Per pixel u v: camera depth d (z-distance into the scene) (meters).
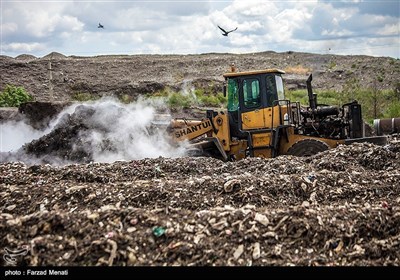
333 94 31.69
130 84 36.56
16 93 29.36
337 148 11.04
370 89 33.94
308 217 7.05
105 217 6.96
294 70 46.19
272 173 9.63
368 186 8.75
